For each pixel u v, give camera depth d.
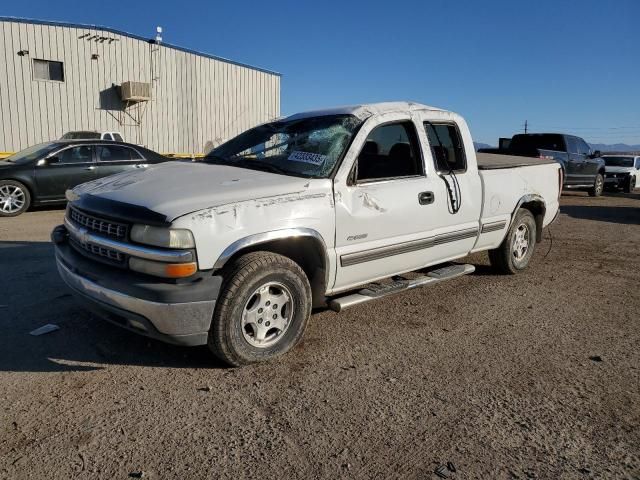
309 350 4.12
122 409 3.16
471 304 5.45
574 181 17.27
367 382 3.63
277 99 28.08
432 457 2.82
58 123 21.23
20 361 3.73
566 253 8.23
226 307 3.54
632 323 5.02
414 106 5.07
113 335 4.21
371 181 4.45
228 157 4.84
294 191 3.88
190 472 2.62
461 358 4.09
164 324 3.36
